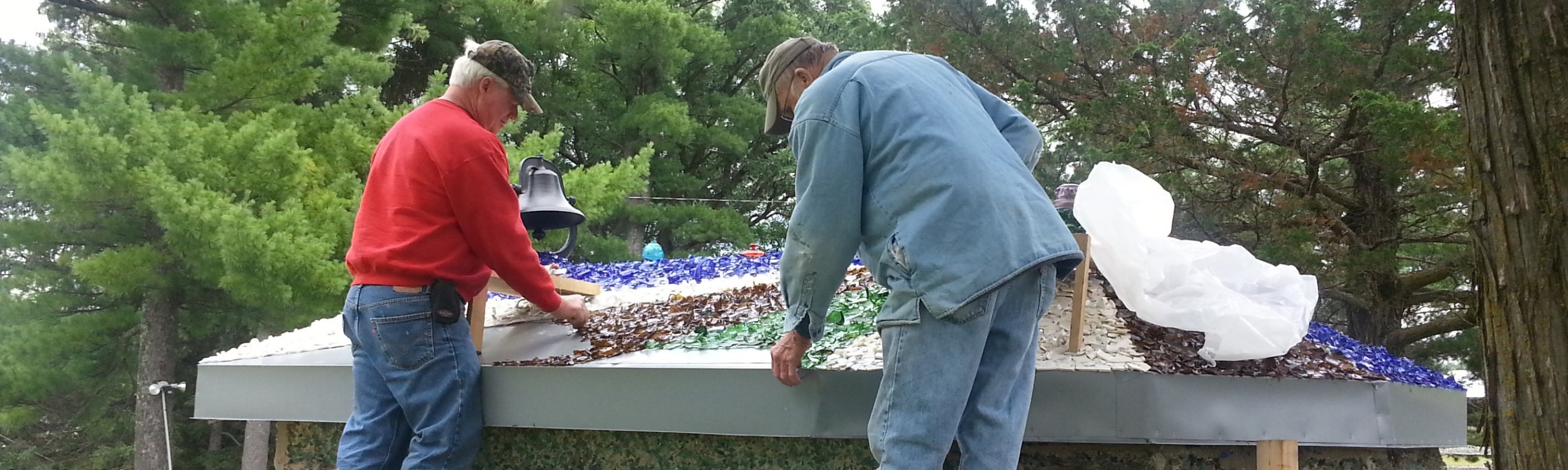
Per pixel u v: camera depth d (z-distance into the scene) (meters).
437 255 2.41
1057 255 1.78
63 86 11.81
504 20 15.12
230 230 8.42
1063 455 2.60
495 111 2.60
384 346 2.40
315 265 9.00
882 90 1.91
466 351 2.52
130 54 11.67
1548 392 2.02
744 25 17.81
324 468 3.17
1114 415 2.41
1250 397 2.51
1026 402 1.99
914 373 1.78
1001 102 2.21
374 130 11.20
